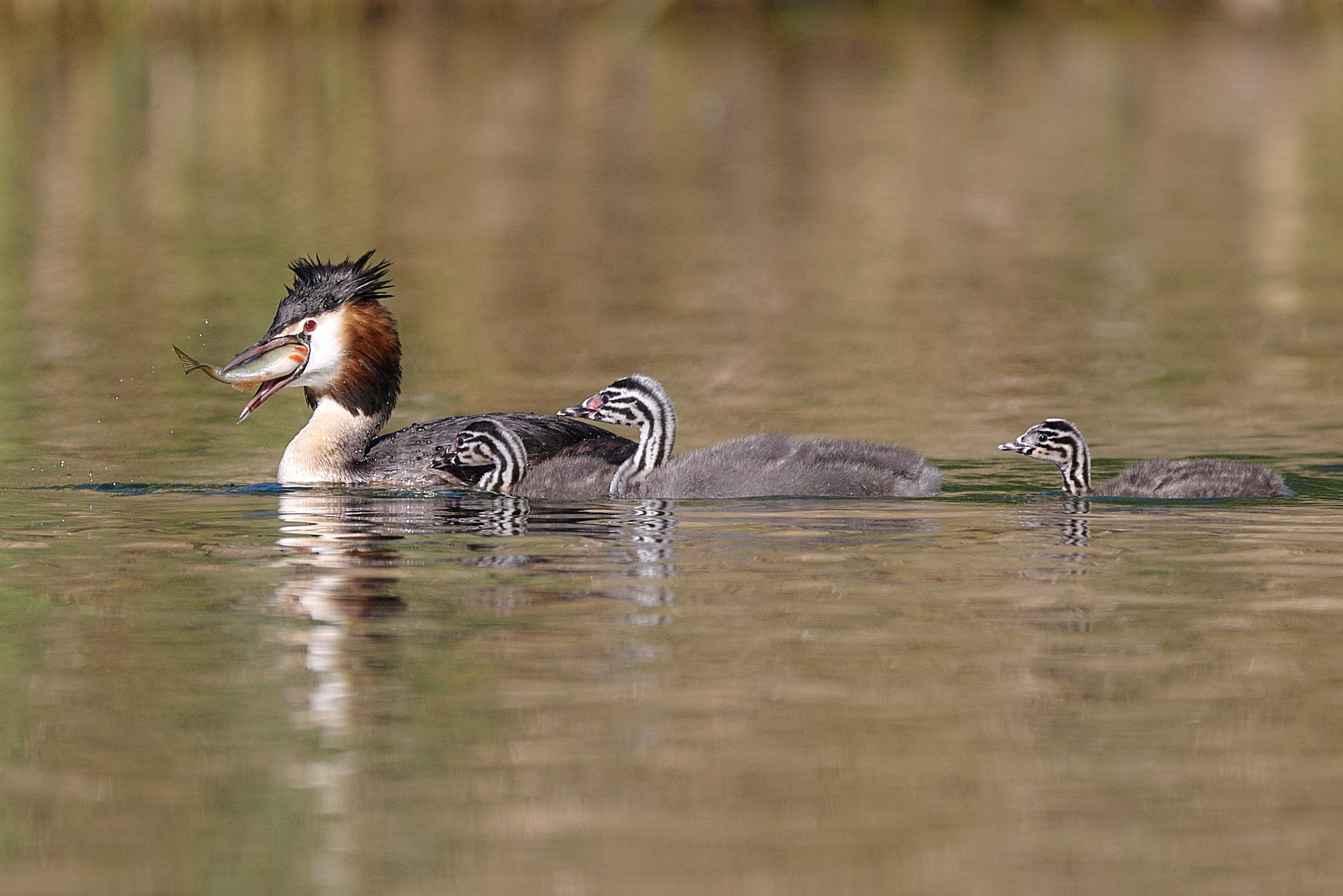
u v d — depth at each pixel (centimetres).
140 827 834
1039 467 1655
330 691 1002
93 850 812
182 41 4803
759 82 4944
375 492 1589
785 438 1611
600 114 4459
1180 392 1986
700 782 875
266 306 2508
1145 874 783
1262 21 5950
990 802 853
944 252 2959
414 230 3148
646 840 815
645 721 952
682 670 1030
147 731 948
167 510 1491
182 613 1157
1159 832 822
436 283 2725
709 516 1452
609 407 1594
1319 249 2922
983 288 2670
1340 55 5278
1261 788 866
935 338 2317
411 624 1127
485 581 1232
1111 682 1006
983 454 1714
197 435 1828
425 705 978
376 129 4194
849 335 2336
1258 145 3991
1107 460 1666
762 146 4059
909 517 1438
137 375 2109
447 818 838
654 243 3052
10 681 1024
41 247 2958
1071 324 2398
